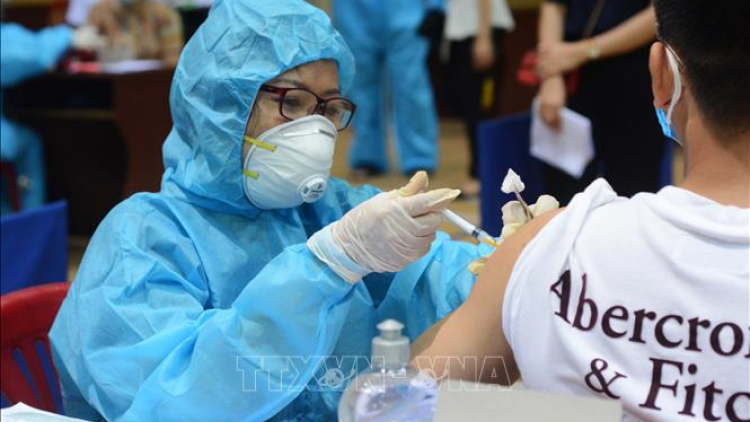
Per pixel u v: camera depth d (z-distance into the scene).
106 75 4.74
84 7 6.11
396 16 6.59
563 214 1.09
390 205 1.31
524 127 3.46
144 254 1.53
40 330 2.02
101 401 1.51
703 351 0.99
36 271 2.72
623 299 1.03
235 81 1.56
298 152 1.59
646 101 3.25
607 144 3.38
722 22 1.01
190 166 1.65
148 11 5.35
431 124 6.88
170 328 1.43
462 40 5.89
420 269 1.73
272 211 1.72
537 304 1.07
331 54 1.62
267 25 1.58
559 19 3.46
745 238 0.99
